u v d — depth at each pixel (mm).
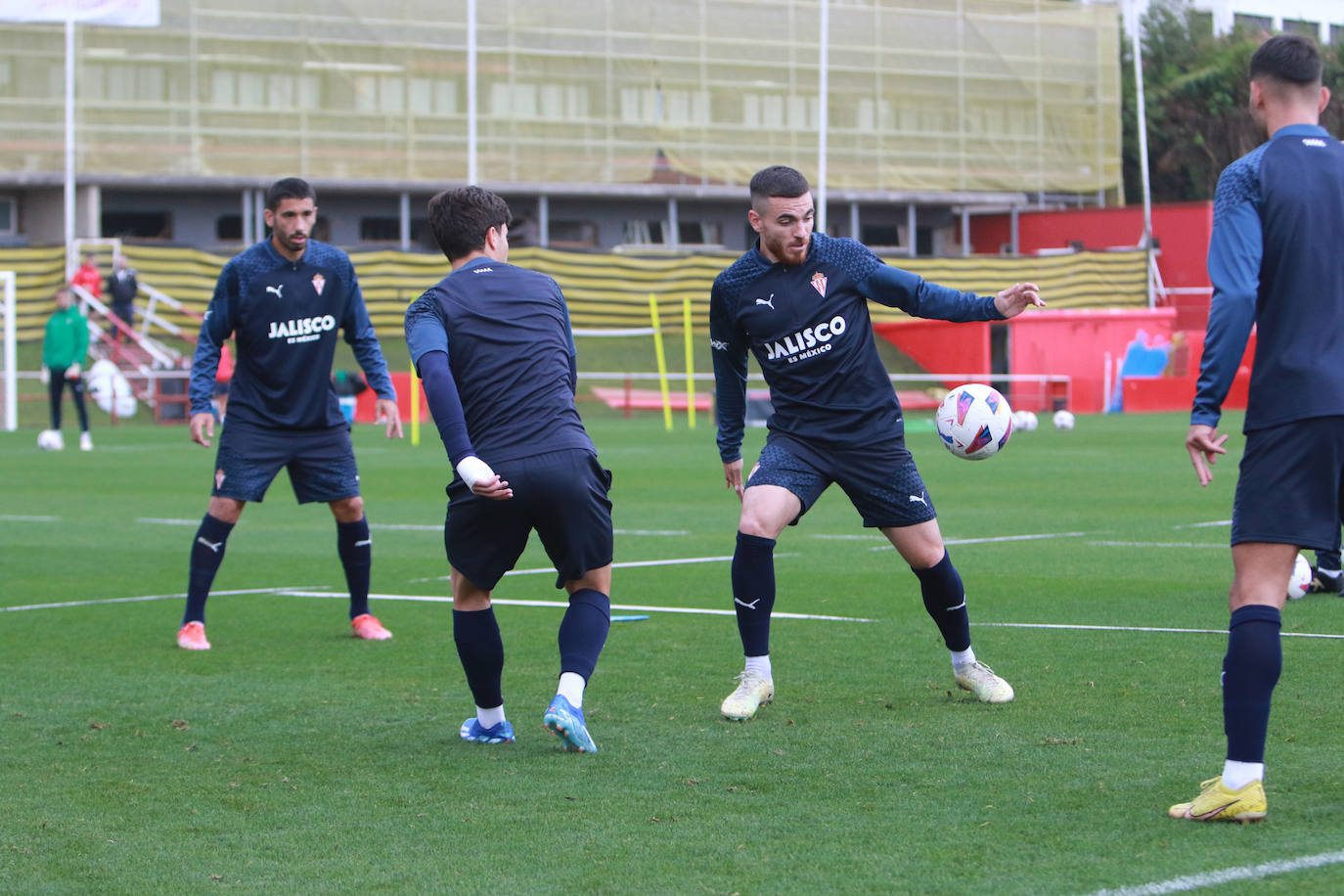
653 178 98375
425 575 22906
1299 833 8922
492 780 10805
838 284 12773
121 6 85500
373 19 90750
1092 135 110188
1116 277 101312
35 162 84812
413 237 96062
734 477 13930
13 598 20766
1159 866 8367
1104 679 13797
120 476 42125
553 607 19312
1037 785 10195
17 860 9062
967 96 105875
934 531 13008
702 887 8281
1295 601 17891
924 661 14984
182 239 90625
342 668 15461
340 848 9195
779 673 14523
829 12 101562
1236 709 9109
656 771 10945
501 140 93750
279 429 16891
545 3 94438
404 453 52656
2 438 60844
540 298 11672
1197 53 132500
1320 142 9289
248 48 88312
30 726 12797
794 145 101438
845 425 12898
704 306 92938
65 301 53500
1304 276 9070
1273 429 9078
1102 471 41031
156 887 8523
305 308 16922
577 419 11555
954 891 8070
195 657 16141
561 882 8430
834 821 9500
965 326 85875
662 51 97438
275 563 24578
